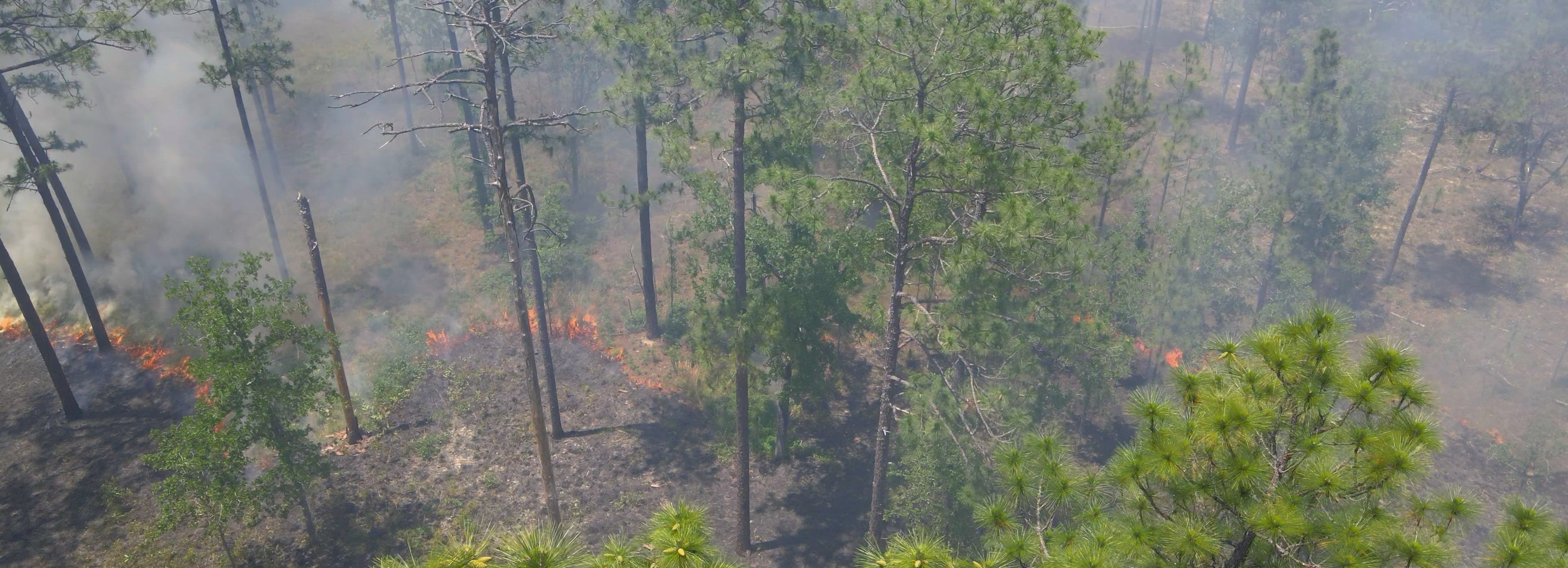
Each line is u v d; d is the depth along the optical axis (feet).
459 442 76.18
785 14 51.26
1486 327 99.14
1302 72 132.98
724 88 52.16
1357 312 102.83
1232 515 23.90
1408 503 22.61
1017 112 50.42
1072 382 85.05
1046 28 51.21
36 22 75.61
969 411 55.62
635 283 103.04
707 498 72.69
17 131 78.48
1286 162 86.74
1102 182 77.20
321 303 69.92
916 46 48.01
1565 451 79.20
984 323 52.90
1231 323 87.25
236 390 56.70
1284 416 23.24
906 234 51.67
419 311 97.96
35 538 64.49
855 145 59.26
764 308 58.39
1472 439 83.76
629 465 75.25
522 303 51.55
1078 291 67.41
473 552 20.18
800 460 77.92
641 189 83.97
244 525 65.57
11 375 84.84
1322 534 22.20
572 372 86.99
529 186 52.19
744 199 56.70
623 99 66.64
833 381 82.23
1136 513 24.91
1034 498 28.68
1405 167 126.93
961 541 56.29
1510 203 117.60
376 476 71.61
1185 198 92.58
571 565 20.16
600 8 58.44
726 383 64.75
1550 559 20.86
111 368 86.17
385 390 80.94
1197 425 22.97
